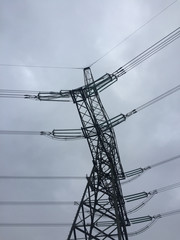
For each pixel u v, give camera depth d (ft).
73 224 62.18
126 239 63.10
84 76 86.53
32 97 83.20
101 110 78.54
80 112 77.25
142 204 83.97
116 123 78.02
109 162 72.08
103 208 66.80
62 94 80.12
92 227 62.85
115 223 64.34
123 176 79.87
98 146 74.43
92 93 78.43
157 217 83.66
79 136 79.82
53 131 81.20
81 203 66.28
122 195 74.90
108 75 76.13
